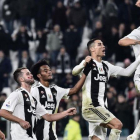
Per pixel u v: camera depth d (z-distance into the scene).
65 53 43.81
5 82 43.38
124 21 45.41
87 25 45.88
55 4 47.56
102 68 24.70
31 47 44.91
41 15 46.22
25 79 23.06
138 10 45.75
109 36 43.81
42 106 23.56
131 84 40.56
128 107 38.22
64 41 44.25
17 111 22.73
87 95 24.61
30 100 22.92
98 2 46.75
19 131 22.44
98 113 24.36
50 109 24.34
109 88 39.53
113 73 24.91
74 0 47.56
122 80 42.16
